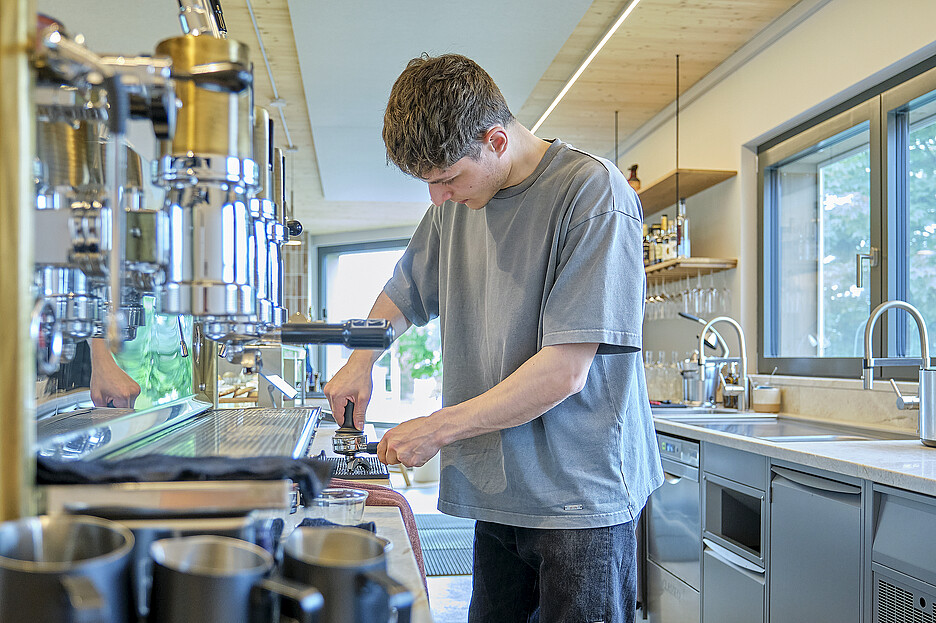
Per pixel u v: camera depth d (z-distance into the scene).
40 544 0.57
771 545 2.31
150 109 0.64
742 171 4.04
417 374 8.95
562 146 1.43
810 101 3.40
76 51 0.59
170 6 2.87
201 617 0.53
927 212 2.83
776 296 3.94
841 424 3.01
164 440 0.96
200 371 1.78
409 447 1.24
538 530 1.41
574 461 1.40
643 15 3.54
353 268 9.77
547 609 1.39
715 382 3.87
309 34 3.19
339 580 0.56
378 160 5.68
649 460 1.55
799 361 3.57
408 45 3.31
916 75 2.84
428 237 1.73
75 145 0.77
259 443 0.91
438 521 5.21
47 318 0.74
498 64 3.49
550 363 1.28
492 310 1.47
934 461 1.90
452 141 1.30
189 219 0.73
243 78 0.70
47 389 0.93
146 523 0.62
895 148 2.99
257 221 0.92
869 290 3.15
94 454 0.78
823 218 3.56
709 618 2.71
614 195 1.35
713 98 4.34
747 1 3.41
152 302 1.36
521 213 1.42
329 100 4.14
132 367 1.25
